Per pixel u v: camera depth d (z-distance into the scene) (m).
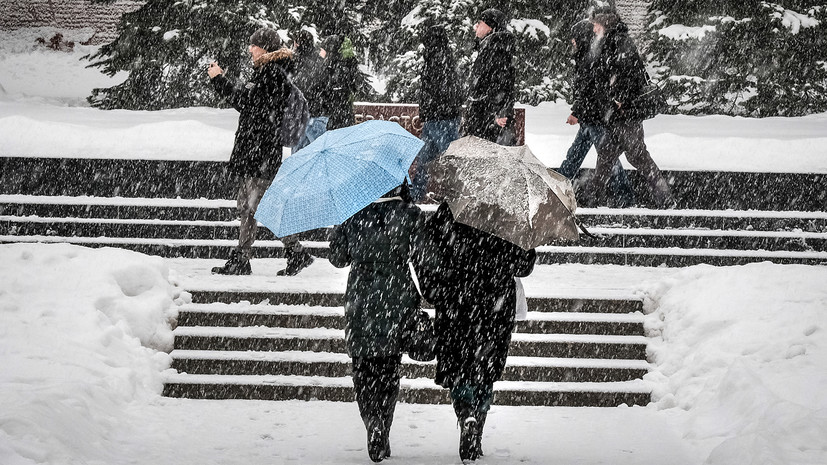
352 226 12.64
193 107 40.84
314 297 17.84
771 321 16.36
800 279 17.61
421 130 23.70
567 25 44.16
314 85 23.50
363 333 12.47
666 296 17.97
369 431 12.52
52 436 12.12
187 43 40.19
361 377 12.70
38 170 22.56
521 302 13.61
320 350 17.05
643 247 21.64
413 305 12.66
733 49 44.28
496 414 15.65
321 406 15.87
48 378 14.32
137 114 33.88
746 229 22.20
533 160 12.99
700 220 22.17
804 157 24.22
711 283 17.80
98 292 16.94
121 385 14.98
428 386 16.23
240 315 17.38
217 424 14.56
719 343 16.20
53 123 24.02
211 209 22.05
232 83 18.84
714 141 24.89
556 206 12.60
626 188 22.75
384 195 12.67
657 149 24.58
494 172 12.60
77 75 59.22
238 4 39.69
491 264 12.87
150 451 12.88
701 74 44.94
